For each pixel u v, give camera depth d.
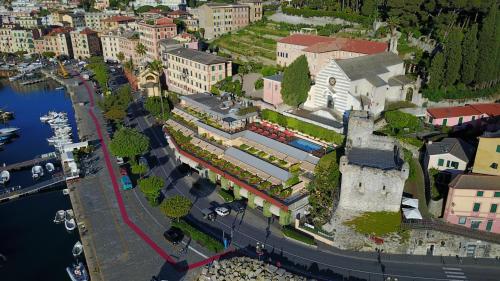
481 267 81.44
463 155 96.12
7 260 91.75
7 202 114.31
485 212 84.44
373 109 118.31
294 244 89.12
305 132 116.31
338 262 83.25
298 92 123.38
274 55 182.50
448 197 85.31
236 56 189.75
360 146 99.69
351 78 114.19
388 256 84.69
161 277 81.00
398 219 84.88
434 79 122.06
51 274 87.56
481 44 119.62
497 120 113.06
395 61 130.50
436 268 81.19
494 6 118.69
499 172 87.81
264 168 105.12
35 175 124.81
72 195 111.56
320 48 149.00
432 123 116.69
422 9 158.38
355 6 197.25
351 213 86.88
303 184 99.06
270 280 77.75
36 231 101.38
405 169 81.75
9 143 156.88
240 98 143.62
